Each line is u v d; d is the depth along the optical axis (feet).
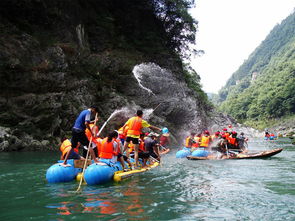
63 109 56.54
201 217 12.25
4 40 51.26
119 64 76.95
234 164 30.04
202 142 39.14
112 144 21.43
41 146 48.57
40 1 62.69
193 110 84.84
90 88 65.77
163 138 45.52
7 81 49.24
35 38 58.23
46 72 54.85
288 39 628.28
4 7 57.16
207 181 20.31
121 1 94.94
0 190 17.53
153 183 19.62
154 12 105.91
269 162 31.76
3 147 44.19
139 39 95.86
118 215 12.37
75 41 71.56
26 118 49.70
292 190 17.26
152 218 12.02
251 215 12.59
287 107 308.19
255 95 396.16
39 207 13.70
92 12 85.15
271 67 530.27
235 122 232.32
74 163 21.02
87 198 15.37
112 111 66.59
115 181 20.33
